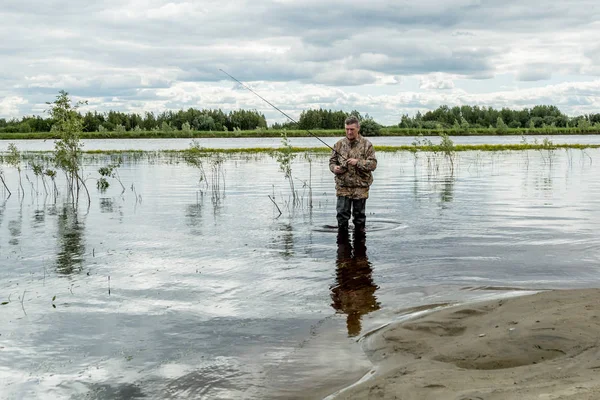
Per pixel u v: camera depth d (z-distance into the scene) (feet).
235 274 26.02
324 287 23.53
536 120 526.16
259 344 17.17
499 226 37.78
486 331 16.03
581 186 63.98
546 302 18.16
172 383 14.64
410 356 15.17
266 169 96.78
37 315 20.36
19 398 14.01
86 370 15.57
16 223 41.60
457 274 25.05
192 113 528.22
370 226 38.58
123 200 55.62
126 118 510.99
